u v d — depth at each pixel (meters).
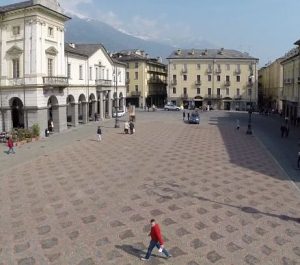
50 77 46.22
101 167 28.64
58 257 14.55
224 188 23.34
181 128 54.28
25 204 20.36
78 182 24.53
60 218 18.38
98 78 65.31
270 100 104.31
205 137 44.78
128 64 100.69
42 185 23.91
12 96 46.25
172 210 19.47
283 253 14.97
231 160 31.41
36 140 42.56
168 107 95.31
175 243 15.73
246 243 15.80
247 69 99.25
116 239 16.08
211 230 17.05
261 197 21.72
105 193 22.20
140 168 28.27
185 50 103.81
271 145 40.19
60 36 49.22
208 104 100.94
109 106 70.50
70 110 57.06
